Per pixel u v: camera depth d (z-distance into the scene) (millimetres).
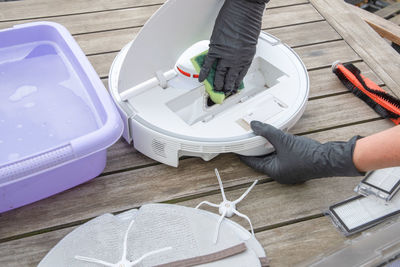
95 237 1086
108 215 1135
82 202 1212
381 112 1491
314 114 1502
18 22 1838
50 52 1495
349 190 1271
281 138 1222
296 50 1787
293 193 1259
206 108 1389
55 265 1023
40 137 1229
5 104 1312
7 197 1093
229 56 1243
